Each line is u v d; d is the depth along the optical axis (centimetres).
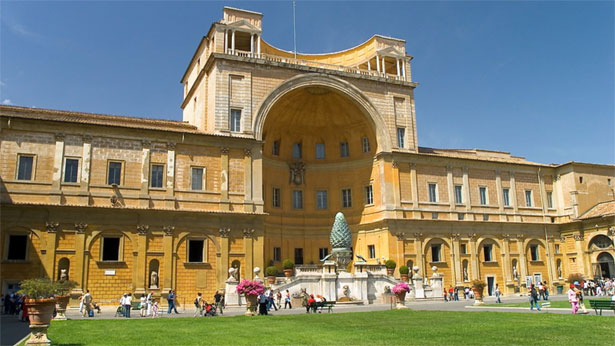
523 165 5759
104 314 3378
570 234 5741
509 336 1909
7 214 3541
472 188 5428
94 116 4278
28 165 3691
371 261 5059
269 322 2533
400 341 1805
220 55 4447
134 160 3984
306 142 5547
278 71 4684
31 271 3538
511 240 5497
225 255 4075
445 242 5125
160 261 3897
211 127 4394
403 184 5059
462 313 2923
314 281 4012
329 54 5797
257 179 4341
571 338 1847
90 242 3728
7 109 3941
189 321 2638
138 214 3884
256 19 4825
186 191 4091
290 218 5328
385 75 5238
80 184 3784
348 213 5350
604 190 5988
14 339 2059
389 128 5091
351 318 2691
